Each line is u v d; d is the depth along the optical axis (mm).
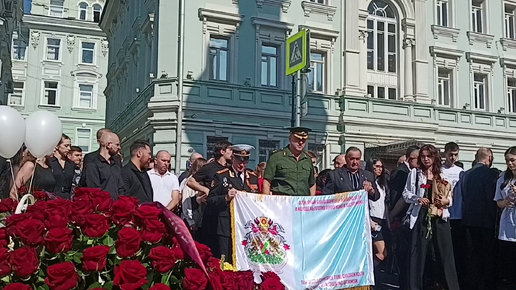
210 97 17359
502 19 23594
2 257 2314
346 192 6016
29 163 5438
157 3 18047
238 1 18203
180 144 16547
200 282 2426
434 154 6500
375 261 7250
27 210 2641
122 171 5887
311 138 18656
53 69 38062
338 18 19922
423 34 21125
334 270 5727
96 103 38750
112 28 31422
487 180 6961
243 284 2730
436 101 21328
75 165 7363
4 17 23812
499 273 7422
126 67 24797
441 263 6312
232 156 6379
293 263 5543
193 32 17453
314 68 19641
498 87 23016
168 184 6941
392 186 7648
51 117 5566
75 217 2527
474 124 21844
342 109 19266
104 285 2385
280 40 18844
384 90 20703
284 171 5988
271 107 18188
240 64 18031
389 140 19641
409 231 6562
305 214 5723
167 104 16781
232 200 5531
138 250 2488
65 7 40688
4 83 28328
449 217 6664
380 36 20984
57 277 2250
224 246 5984
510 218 6727
